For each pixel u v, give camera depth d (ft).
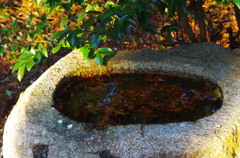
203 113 6.02
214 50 7.66
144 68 7.20
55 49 7.62
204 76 6.86
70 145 4.88
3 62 11.94
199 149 4.81
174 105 6.30
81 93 6.67
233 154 5.08
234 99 5.83
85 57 6.81
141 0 6.13
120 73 7.24
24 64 6.80
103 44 12.26
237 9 8.64
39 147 4.99
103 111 6.12
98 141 4.90
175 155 4.79
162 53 7.54
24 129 5.17
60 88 6.64
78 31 6.05
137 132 5.02
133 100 6.49
